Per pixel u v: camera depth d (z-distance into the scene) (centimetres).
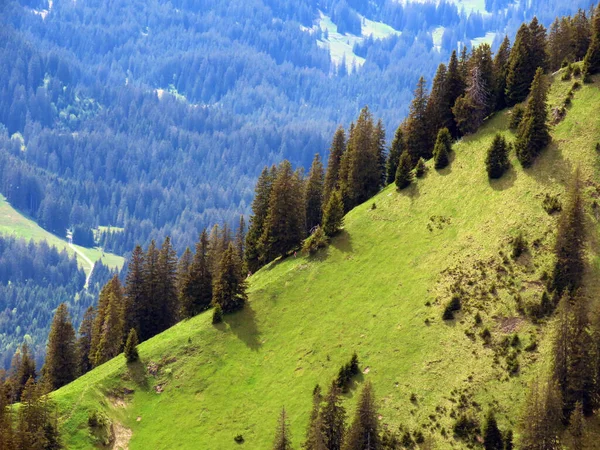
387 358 17150
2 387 18150
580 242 16750
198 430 17462
